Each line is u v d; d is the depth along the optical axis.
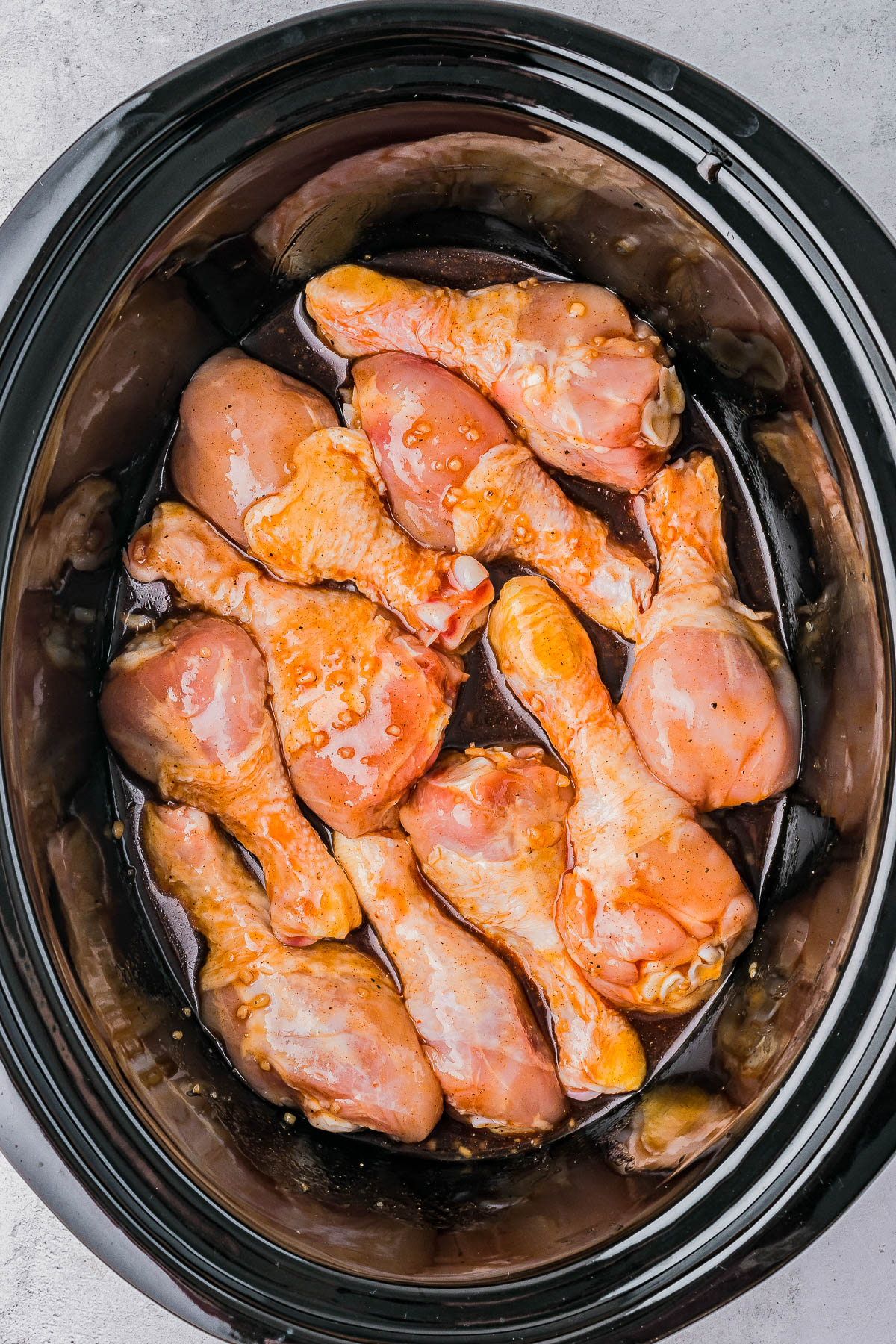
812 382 0.59
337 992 0.63
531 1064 0.64
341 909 0.64
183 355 0.63
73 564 0.62
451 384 0.64
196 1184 0.59
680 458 0.66
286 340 0.66
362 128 0.59
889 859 0.59
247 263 0.63
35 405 0.58
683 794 0.63
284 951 0.64
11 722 0.59
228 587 0.64
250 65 0.58
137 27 0.67
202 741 0.63
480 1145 0.65
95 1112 0.58
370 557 0.64
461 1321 0.58
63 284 0.58
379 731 0.63
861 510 0.59
